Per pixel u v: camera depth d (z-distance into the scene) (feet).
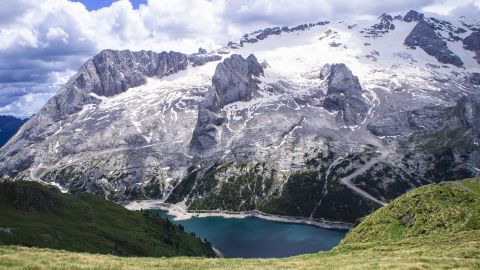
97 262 174.91
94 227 597.11
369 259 204.13
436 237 283.38
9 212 524.52
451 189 419.74
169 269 173.58
